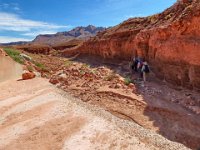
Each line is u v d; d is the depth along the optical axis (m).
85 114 12.08
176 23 23.86
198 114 16.38
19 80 23.30
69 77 24.95
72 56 63.81
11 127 12.65
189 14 22.77
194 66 20.92
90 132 10.41
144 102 18.12
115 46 39.81
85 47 56.34
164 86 22.81
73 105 13.48
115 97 19.05
